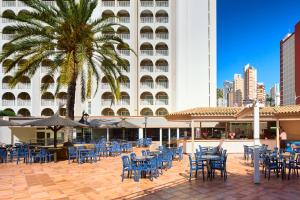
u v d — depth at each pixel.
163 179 14.20
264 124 37.50
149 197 10.88
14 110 51.00
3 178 14.72
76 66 23.98
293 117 24.80
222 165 14.22
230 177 14.66
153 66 54.12
